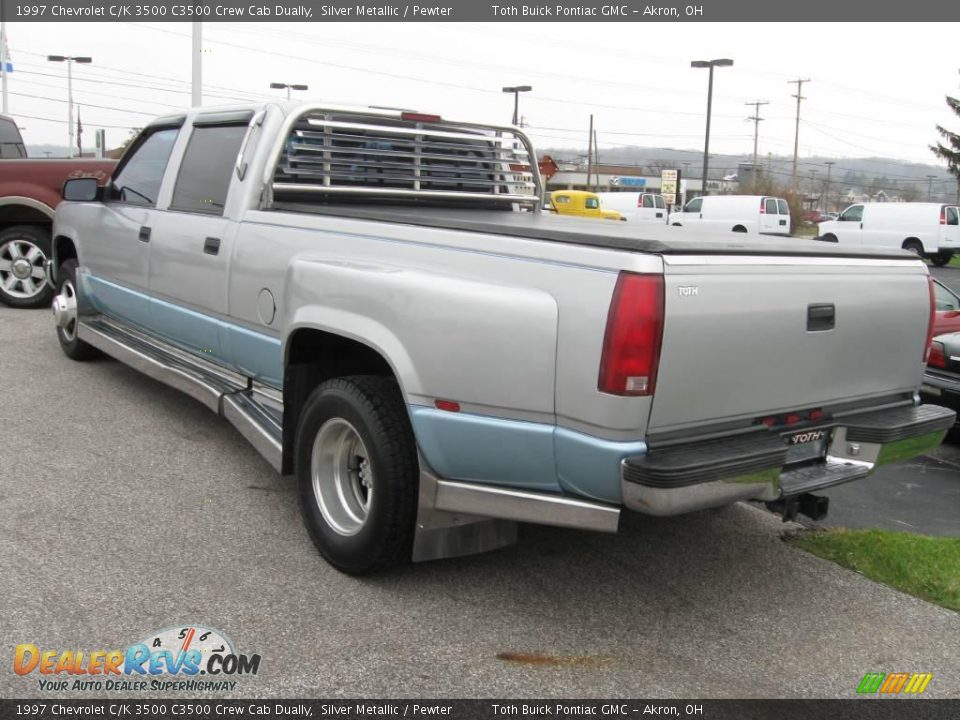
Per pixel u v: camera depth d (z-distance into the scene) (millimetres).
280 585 3734
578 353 3031
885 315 3775
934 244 30906
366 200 5328
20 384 6574
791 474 3537
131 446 5367
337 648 3287
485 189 6035
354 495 3916
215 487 4789
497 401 3238
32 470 4875
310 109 4797
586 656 3336
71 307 7066
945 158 44094
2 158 10492
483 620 3551
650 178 87375
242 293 4621
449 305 3328
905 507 5438
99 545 4004
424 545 3561
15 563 3766
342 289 3756
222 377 5184
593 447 3027
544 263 3178
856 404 3842
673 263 2980
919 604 3947
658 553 4305
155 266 5504
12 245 9484
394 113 5219
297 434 4078
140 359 5809
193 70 18672
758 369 3297
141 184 5965
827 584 4078
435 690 3066
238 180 4801
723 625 3637
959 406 6668
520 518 3328
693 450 3150
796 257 3396
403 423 3598
